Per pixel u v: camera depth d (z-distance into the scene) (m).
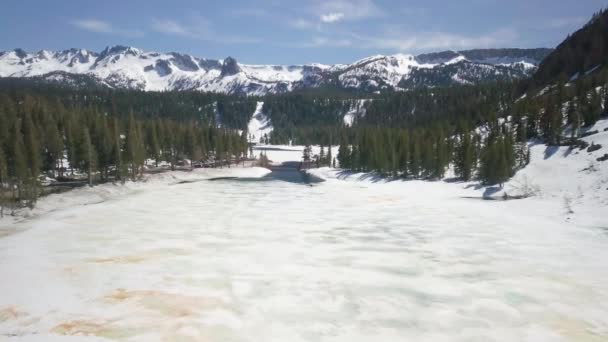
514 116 98.25
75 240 33.81
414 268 27.23
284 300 21.83
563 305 21.16
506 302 21.59
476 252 30.91
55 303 21.06
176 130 113.56
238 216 45.38
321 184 84.25
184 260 28.44
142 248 31.42
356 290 23.34
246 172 114.69
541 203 48.84
